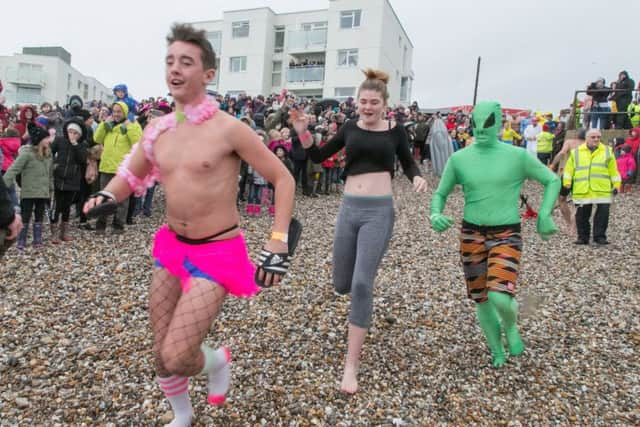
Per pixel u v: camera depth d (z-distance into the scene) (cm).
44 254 589
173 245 214
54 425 256
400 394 305
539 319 446
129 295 455
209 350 237
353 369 307
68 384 296
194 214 206
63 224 654
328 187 1242
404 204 1117
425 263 619
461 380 328
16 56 5000
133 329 380
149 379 304
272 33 3512
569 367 354
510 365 352
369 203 316
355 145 320
